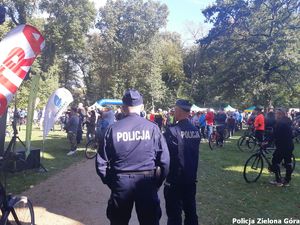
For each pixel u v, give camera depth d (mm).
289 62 35438
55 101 12562
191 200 4547
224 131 19531
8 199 4551
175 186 4426
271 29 37188
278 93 39312
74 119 14289
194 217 4547
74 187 8453
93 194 7824
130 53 55375
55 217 6242
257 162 9570
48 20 49969
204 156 14406
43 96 38375
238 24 38750
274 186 9078
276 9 37031
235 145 18812
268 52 35344
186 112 4559
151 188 3676
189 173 4414
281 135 8922
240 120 32844
